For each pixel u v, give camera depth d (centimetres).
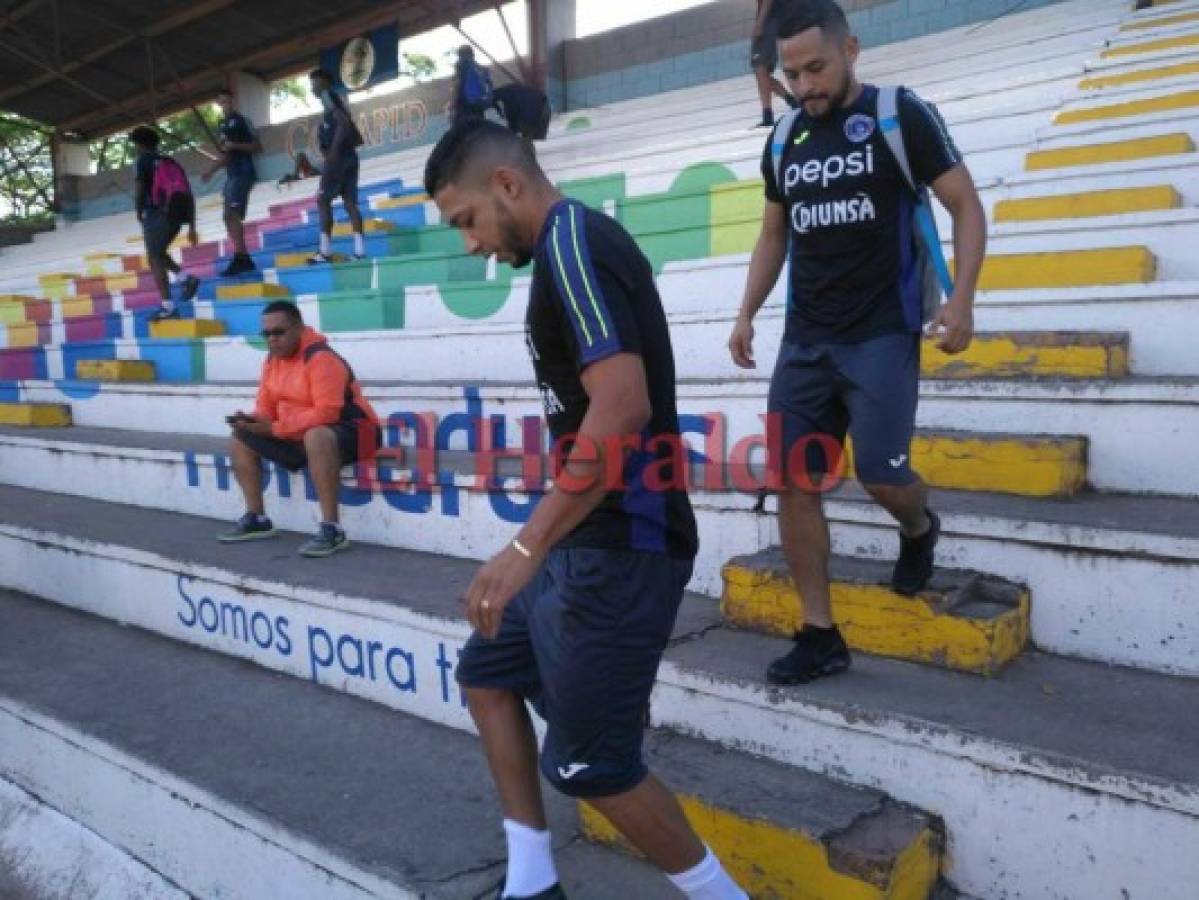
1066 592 259
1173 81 543
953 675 249
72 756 329
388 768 289
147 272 1016
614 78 1216
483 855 242
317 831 254
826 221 238
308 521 444
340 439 404
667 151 755
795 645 254
